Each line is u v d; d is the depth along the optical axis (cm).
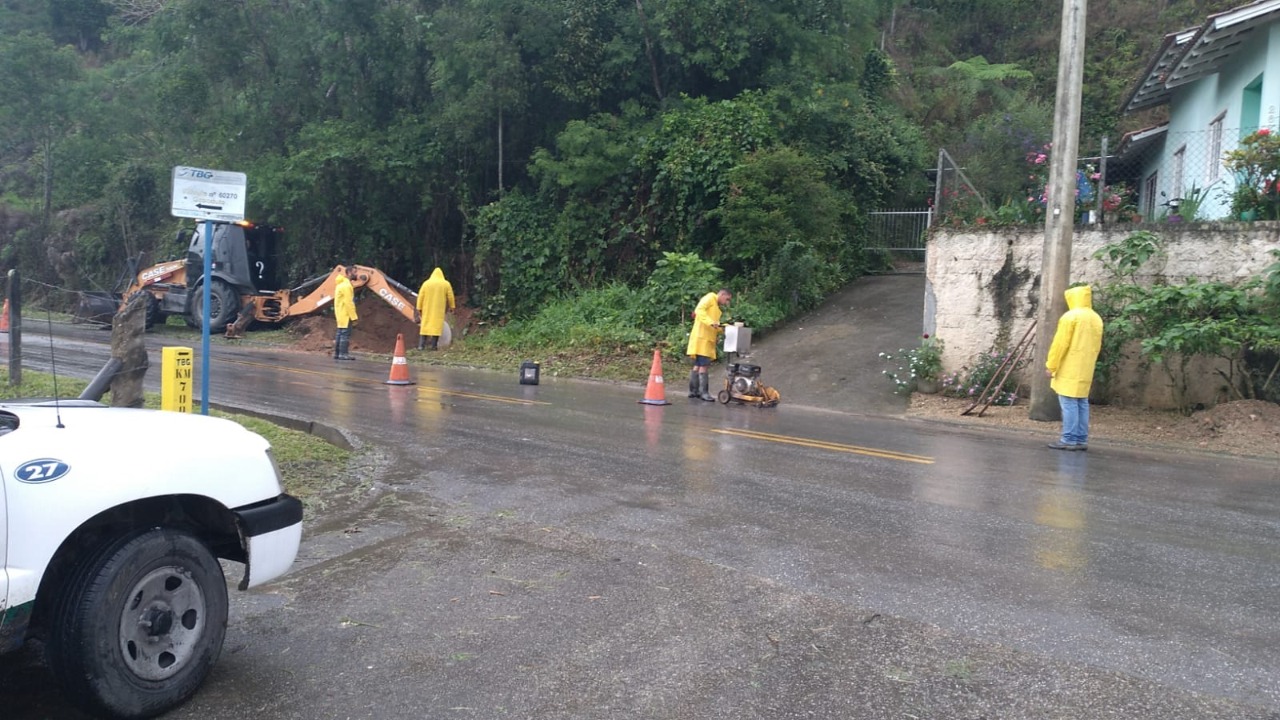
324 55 2605
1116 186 1588
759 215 1948
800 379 1562
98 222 3638
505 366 1914
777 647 456
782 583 550
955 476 870
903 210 2588
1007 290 1398
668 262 2016
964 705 394
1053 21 3897
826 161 2220
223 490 417
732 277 2103
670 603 517
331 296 2222
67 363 1590
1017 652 450
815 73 2359
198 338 2314
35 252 3753
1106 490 820
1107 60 3528
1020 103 2992
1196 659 443
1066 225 1227
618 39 2336
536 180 2503
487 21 2325
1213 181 1678
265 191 2448
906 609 507
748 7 2262
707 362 1480
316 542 638
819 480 838
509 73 2309
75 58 3594
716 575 564
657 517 698
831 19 2441
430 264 2673
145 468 389
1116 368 1304
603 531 661
